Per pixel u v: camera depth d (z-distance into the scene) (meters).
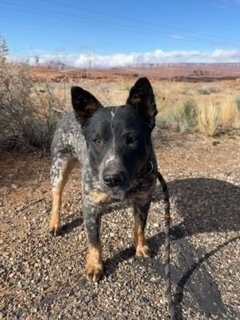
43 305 0.60
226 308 0.60
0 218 0.84
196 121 1.80
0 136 1.25
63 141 0.78
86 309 0.59
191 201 0.94
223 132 1.71
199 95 4.93
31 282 0.64
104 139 0.55
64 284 0.64
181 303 0.61
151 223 0.83
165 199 0.69
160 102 2.71
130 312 0.59
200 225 0.84
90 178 0.61
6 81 1.25
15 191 0.97
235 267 0.70
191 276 0.67
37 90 1.37
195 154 1.37
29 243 0.75
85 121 0.60
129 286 0.64
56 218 0.78
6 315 0.57
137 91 0.58
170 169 1.18
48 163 1.17
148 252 0.72
